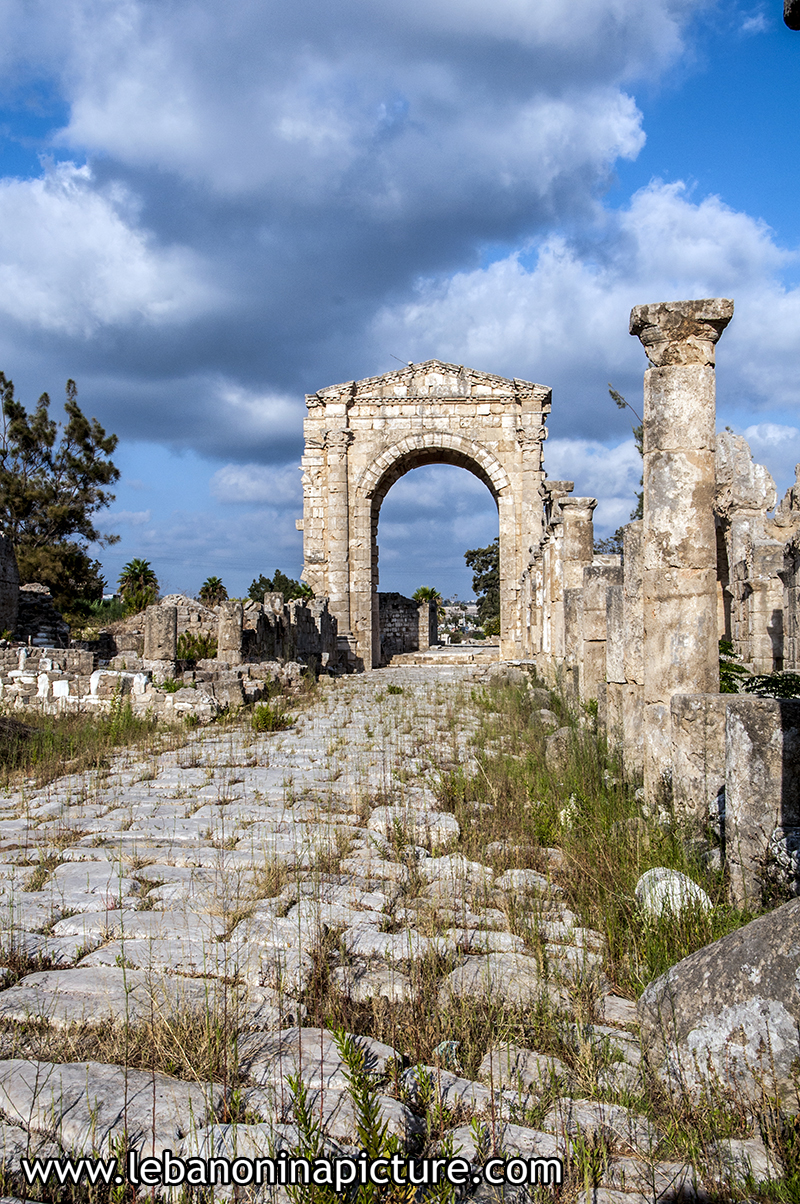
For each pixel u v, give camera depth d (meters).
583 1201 2.94
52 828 7.80
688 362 7.77
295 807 8.56
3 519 49.09
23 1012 4.12
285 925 5.27
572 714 13.43
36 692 17.61
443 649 49.12
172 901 5.75
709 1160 3.12
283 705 17.98
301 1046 3.83
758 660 20.72
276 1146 3.05
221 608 21.12
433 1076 3.62
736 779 5.40
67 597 49.12
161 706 16.19
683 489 7.74
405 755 11.59
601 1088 3.59
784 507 26.56
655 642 7.83
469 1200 2.91
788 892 5.09
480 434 37.34
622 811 7.59
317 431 37.81
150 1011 4.06
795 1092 3.33
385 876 6.37
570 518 17.55
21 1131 3.23
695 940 4.75
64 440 50.78
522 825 7.63
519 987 4.42
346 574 36.94
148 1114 3.30
